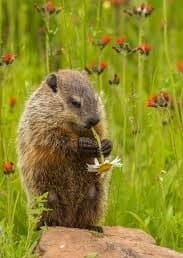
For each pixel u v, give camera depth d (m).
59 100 11.61
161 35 18.03
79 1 17.00
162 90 13.79
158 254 10.71
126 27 19.08
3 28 18.14
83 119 11.44
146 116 14.84
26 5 19.12
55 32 13.91
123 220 13.09
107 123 12.37
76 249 10.48
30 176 11.70
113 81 13.92
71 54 14.67
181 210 13.30
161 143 14.25
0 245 10.65
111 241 10.72
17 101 15.16
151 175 14.27
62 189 11.71
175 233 12.60
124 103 13.87
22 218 12.68
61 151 11.50
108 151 11.33
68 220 11.83
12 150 13.84
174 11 20.66
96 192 11.81
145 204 13.41
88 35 15.23
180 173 13.38
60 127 11.55
